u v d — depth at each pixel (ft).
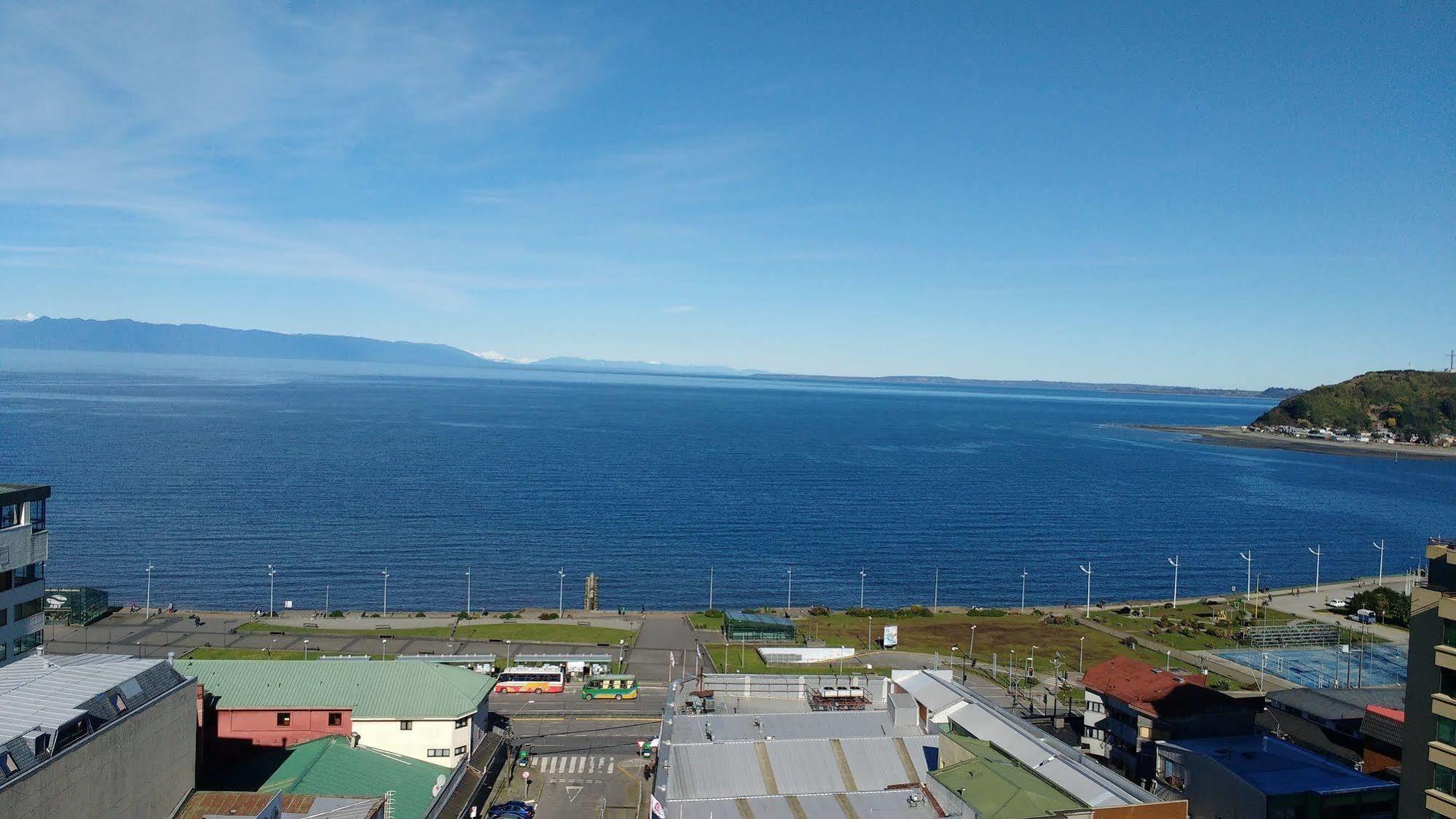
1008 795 235.61
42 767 184.14
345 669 348.79
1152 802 230.48
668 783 266.36
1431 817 189.98
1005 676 499.51
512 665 471.62
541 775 356.18
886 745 290.35
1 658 286.66
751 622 561.84
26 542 297.74
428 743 331.36
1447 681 191.52
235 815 241.14
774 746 284.20
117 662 243.40
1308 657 541.75
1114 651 555.69
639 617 610.65
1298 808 270.05
